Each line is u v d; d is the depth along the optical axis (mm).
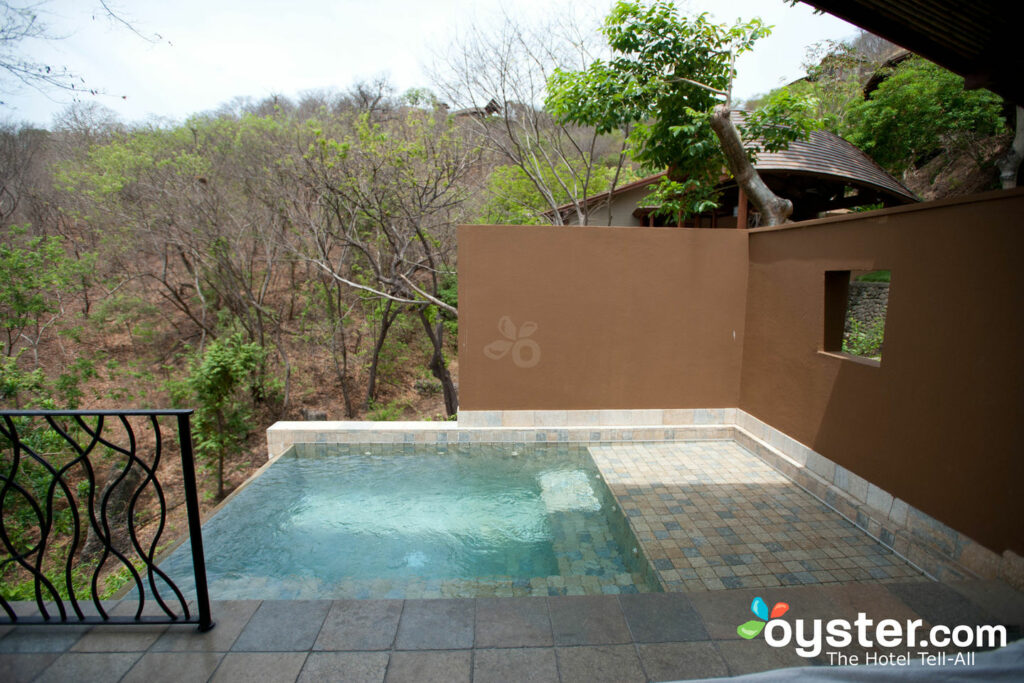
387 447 4238
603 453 4004
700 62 5352
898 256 2559
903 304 2533
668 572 2402
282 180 10711
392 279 9664
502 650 1584
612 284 4125
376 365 12531
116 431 11008
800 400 3447
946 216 2266
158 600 1662
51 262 10930
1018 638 1690
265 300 15141
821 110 13031
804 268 3385
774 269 3760
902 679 1353
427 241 9922
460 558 2648
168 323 14672
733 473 3578
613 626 1707
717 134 4785
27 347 11461
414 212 9055
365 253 9539
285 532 2922
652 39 5340
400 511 3188
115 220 11297
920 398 2434
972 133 10195
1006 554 1986
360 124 8914
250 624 1692
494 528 2975
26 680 1441
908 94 10352
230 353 9805
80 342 12852
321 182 9234
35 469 7684
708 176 5652
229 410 10242
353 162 8992
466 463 3928
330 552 2703
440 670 1497
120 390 11914
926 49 2777
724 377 4285
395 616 1742
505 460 3977
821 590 1951
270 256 12320
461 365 4184
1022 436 1924
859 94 12742
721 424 4328
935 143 10719
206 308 14344
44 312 11188
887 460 2664
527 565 2592
